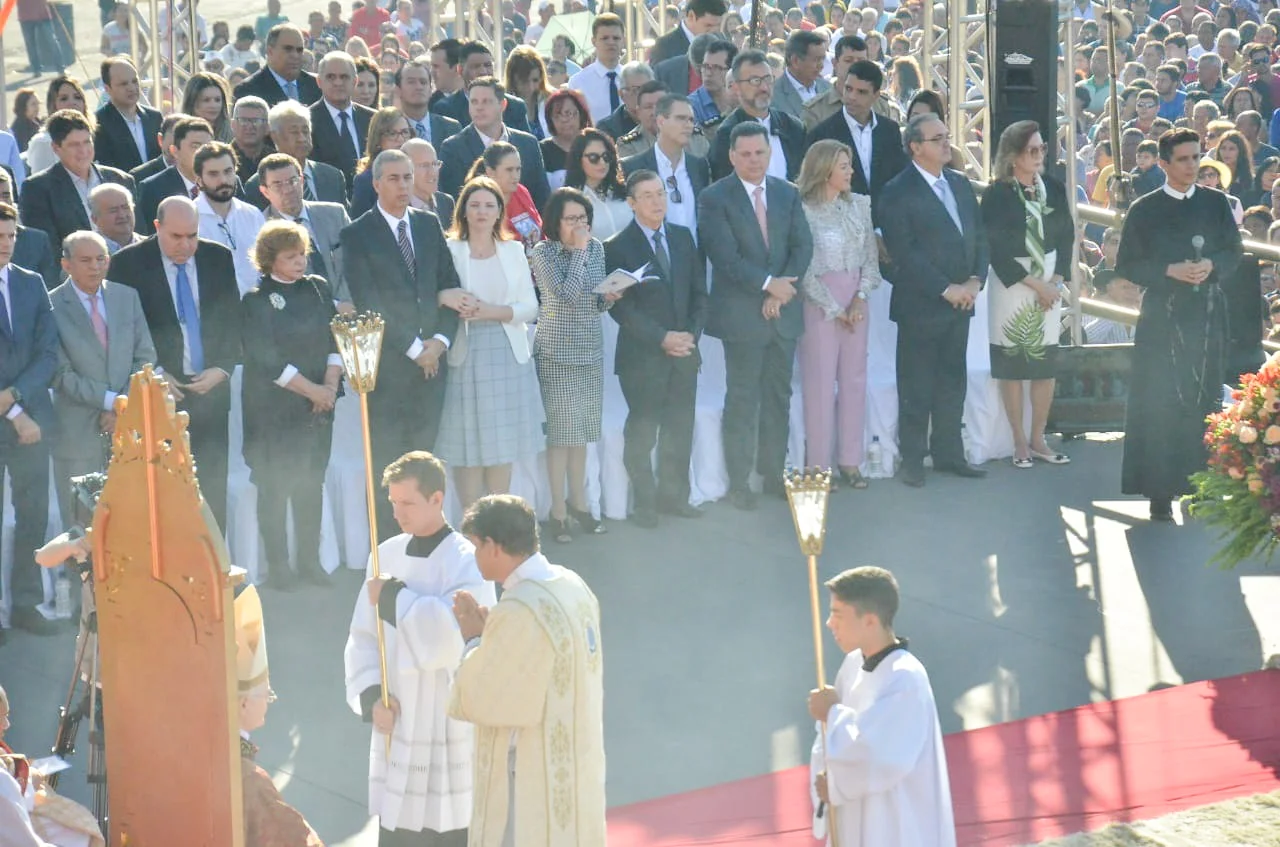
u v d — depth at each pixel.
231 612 9.58
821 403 23.08
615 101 29.20
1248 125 36.38
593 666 11.69
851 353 23.08
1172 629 18.86
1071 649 18.33
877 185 24.23
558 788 11.45
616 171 22.30
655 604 19.42
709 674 17.64
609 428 21.94
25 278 17.98
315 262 20.09
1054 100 25.67
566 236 20.61
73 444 18.44
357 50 41.59
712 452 22.78
